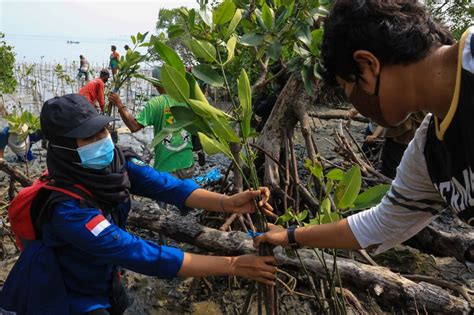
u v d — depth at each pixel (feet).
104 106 20.25
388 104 3.92
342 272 8.38
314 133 25.53
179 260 5.67
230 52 6.24
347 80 4.06
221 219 12.25
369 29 3.61
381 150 16.70
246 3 10.69
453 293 9.24
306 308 9.97
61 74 45.01
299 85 12.40
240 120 5.82
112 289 6.53
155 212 10.42
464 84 3.37
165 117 12.87
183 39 7.85
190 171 13.65
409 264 11.84
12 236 12.78
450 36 3.77
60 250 5.99
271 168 12.05
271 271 5.76
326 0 9.15
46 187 5.75
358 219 5.28
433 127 4.16
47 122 5.63
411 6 3.66
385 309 9.94
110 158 5.84
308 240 5.57
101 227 5.57
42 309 5.99
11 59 33.42
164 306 10.46
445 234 10.25
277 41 8.65
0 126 28.68
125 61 15.69
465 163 3.72
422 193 4.71
